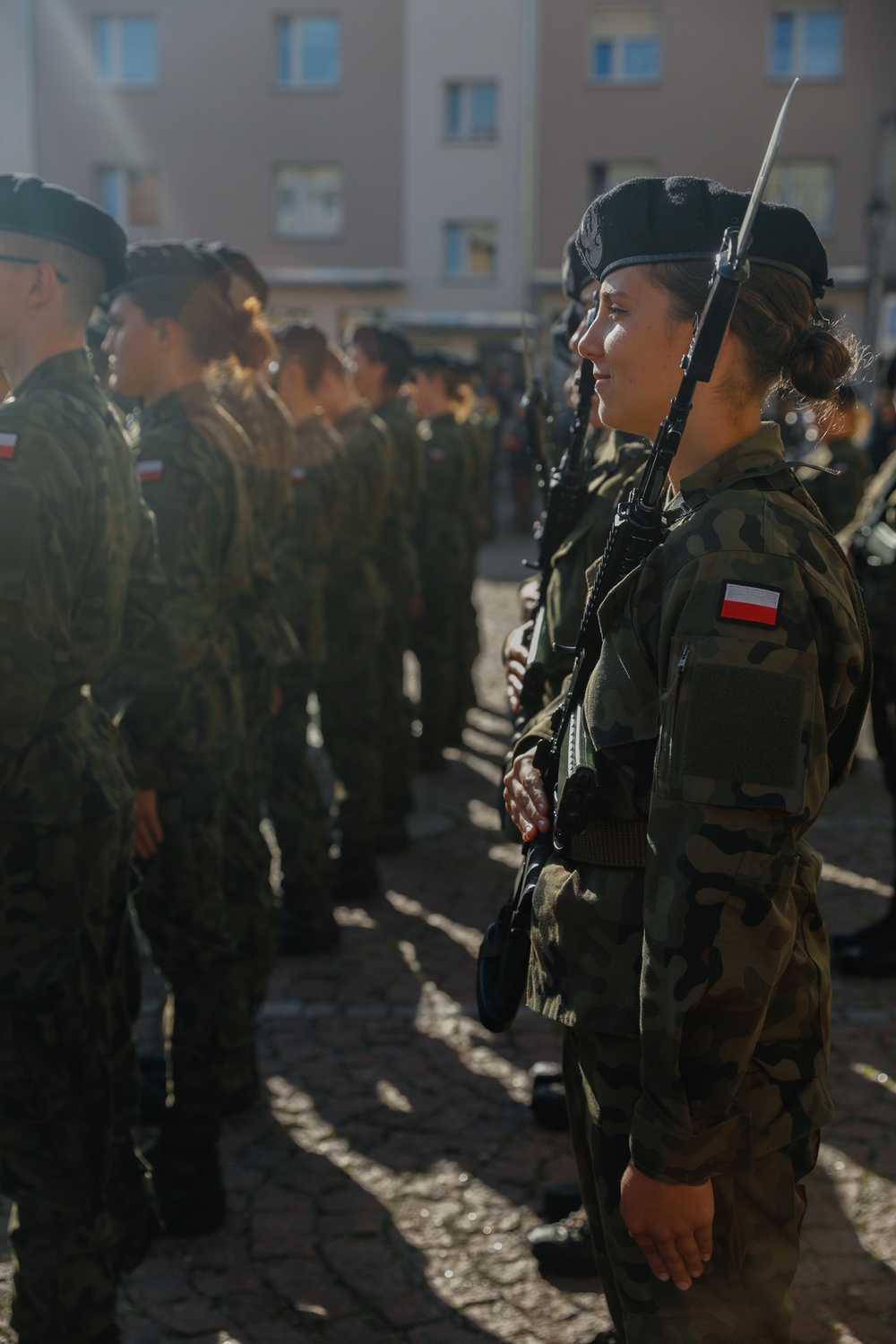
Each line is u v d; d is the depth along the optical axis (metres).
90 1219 2.07
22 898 1.98
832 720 1.39
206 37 26.30
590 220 1.51
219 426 2.75
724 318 1.32
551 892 1.55
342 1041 3.54
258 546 3.09
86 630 2.04
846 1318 2.40
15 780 1.96
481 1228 2.69
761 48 24.66
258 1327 2.38
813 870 1.52
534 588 2.54
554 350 2.66
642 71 25.19
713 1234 1.45
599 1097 1.51
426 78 25.83
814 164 24.97
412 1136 3.05
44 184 2.07
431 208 26.22
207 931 2.64
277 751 4.06
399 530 5.18
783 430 5.93
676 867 1.31
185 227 26.94
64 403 2.01
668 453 1.38
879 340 24.42
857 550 4.03
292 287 26.75
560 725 1.59
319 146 26.36
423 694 6.36
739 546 1.34
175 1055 2.65
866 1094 3.21
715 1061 1.33
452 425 6.21
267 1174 2.89
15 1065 2.03
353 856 4.62
